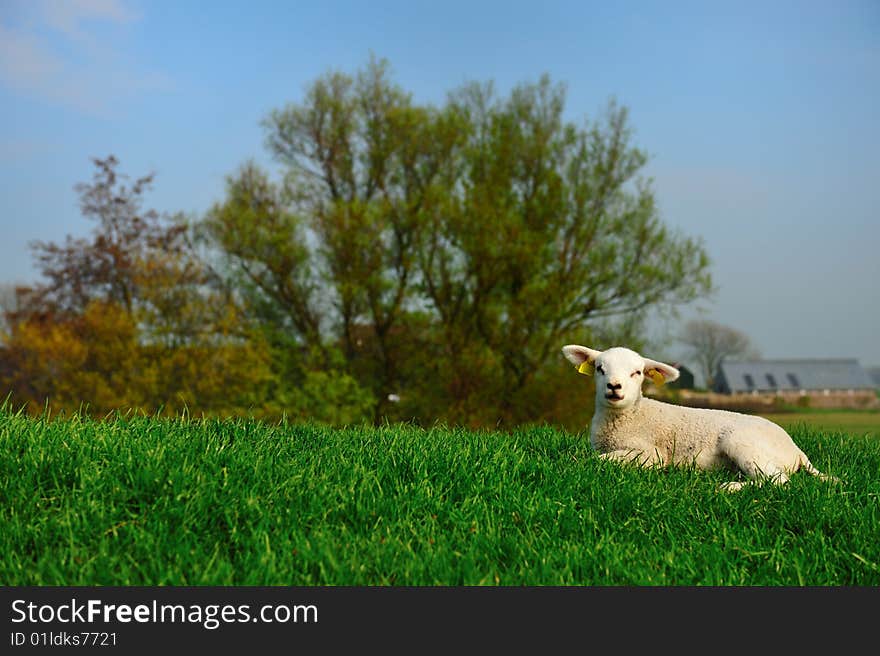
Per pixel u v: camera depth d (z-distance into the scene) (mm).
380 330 18359
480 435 6809
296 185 18797
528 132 17906
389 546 3566
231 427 5738
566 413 16094
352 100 19328
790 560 3834
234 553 3516
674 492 4793
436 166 18891
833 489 4938
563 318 16953
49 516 3633
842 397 29750
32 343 16375
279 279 18438
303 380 18469
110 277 20312
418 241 17578
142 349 17062
